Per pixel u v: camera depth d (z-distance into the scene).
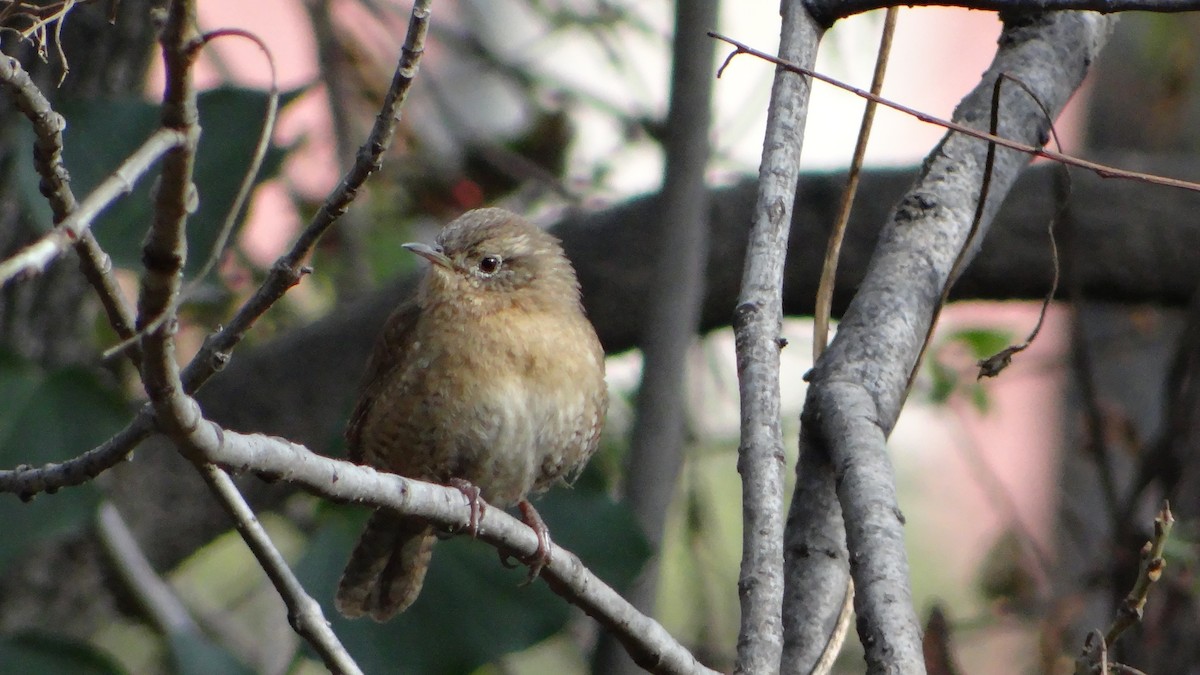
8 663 8.41
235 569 14.89
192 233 8.41
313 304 13.87
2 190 10.31
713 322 11.58
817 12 6.04
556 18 13.48
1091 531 12.40
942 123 5.51
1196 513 10.41
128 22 10.52
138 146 8.23
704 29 9.99
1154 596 9.94
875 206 10.75
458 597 8.84
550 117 13.71
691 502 12.84
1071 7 5.60
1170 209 10.92
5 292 10.73
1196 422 10.42
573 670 14.16
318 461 4.80
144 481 11.34
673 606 15.30
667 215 10.04
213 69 13.65
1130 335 12.45
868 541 4.89
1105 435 10.48
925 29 21.00
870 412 5.46
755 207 5.66
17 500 8.09
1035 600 10.89
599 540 8.98
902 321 5.92
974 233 5.95
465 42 13.98
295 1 14.59
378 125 4.48
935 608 6.51
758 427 5.23
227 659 9.20
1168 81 12.56
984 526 16.05
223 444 4.41
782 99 5.83
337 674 4.98
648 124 13.00
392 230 13.44
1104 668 5.48
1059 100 6.83
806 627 5.50
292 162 13.03
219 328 5.08
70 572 11.17
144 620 10.95
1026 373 12.35
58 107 8.20
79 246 4.14
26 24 8.59
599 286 11.19
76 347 11.44
